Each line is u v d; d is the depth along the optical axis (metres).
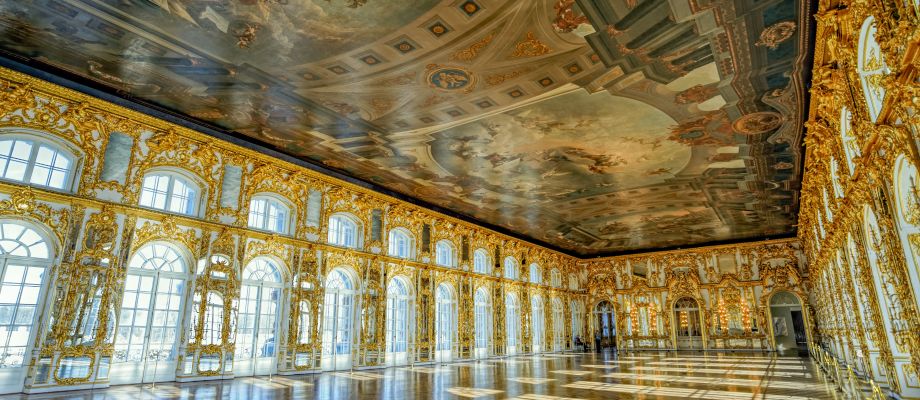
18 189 11.20
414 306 21.58
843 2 7.43
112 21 9.59
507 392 12.33
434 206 23.55
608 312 36.00
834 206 13.05
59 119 11.95
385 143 15.88
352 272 19.14
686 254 33.75
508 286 28.47
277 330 16.30
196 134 14.50
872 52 7.22
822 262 20.56
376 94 12.48
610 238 31.80
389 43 10.22
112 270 12.44
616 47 10.29
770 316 30.36
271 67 11.23
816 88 10.34
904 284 7.96
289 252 16.81
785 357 26.05
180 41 10.25
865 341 13.64
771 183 19.70
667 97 12.41
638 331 34.09
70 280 11.75
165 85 12.25
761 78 11.39
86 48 10.65
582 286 36.69
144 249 13.45
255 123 14.49
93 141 12.55
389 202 21.19
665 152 16.30
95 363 11.93
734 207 23.69
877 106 7.39
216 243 14.70
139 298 13.19
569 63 10.95
